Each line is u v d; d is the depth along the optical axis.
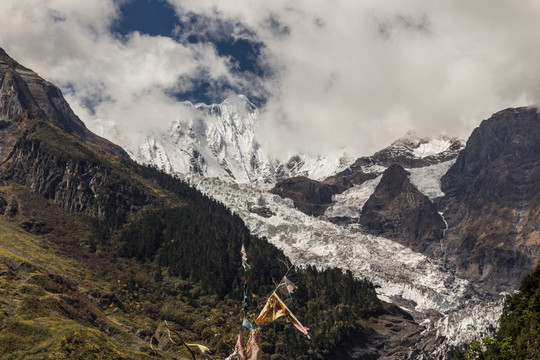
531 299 102.38
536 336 89.31
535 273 113.12
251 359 21.67
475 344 90.81
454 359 92.12
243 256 22.89
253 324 22.28
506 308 115.88
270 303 22.23
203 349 21.77
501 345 88.38
